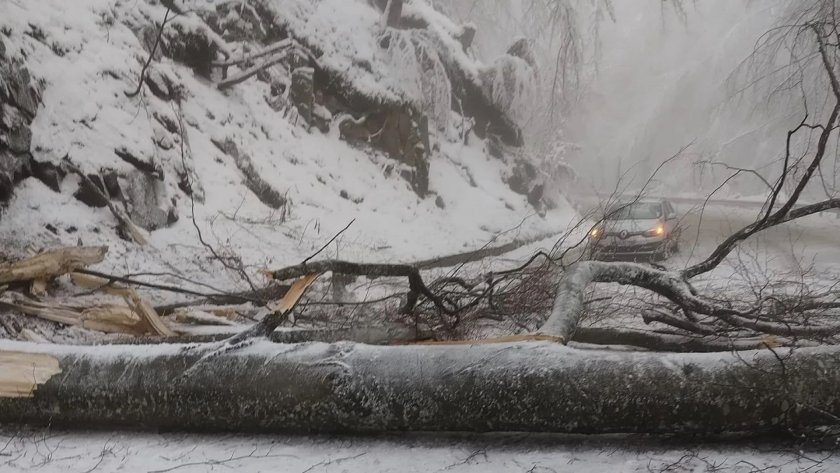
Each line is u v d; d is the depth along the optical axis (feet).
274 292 25.50
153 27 41.57
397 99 58.95
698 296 20.65
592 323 21.27
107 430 15.31
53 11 34.45
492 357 14.15
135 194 31.73
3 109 28.04
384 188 54.19
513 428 14.08
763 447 13.61
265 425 14.71
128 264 28.02
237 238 34.78
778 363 13.51
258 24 51.85
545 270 23.99
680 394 13.38
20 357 14.99
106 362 14.90
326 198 46.91
